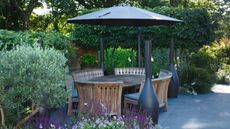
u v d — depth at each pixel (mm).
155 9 8711
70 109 4766
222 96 7328
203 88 7707
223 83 10258
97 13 5941
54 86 3338
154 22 6617
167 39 8523
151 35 8617
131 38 8812
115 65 9516
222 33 13781
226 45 12812
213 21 8953
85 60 9367
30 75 3217
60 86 3568
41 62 3250
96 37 9109
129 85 5152
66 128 3289
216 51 12305
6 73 3172
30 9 16672
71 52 6953
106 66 9242
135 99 5023
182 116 5410
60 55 3613
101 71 6680
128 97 5172
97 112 3475
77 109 4816
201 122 5016
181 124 4902
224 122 5020
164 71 6059
